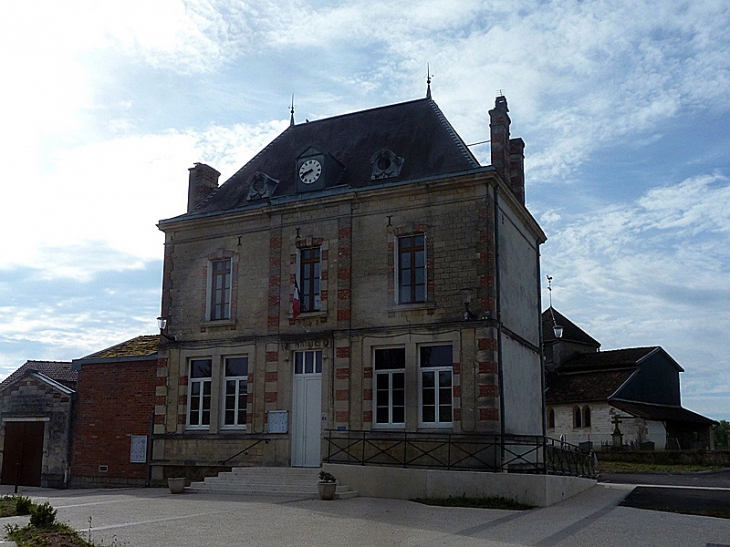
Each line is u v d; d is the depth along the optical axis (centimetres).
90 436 2194
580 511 1360
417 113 2105
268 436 1895
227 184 2248
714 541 1028
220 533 1023
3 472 2300
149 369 2150
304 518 1198
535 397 2045
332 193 1925
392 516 1244
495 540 1005
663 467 3022
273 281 1980
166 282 2152
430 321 1764
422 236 1838
